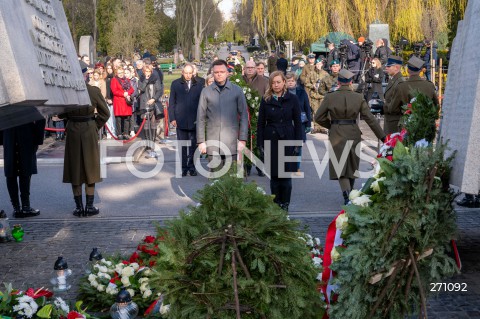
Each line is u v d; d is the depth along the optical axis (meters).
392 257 3.60
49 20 6.21
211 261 3.24
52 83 5.48
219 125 9.22
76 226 8.60
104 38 71.69
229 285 3.21
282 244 3.34
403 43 28.88
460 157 5.26
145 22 65.88
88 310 5.46
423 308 3.56
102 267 5.70
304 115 11.91
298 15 32.62
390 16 32.84
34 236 8.10
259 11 35.47
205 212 3.38
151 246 5.82
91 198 9.23
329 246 3.98
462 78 5.72
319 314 3.59
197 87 12.13
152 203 9.95
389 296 3.69
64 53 6.36
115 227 8.48
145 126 16.08
